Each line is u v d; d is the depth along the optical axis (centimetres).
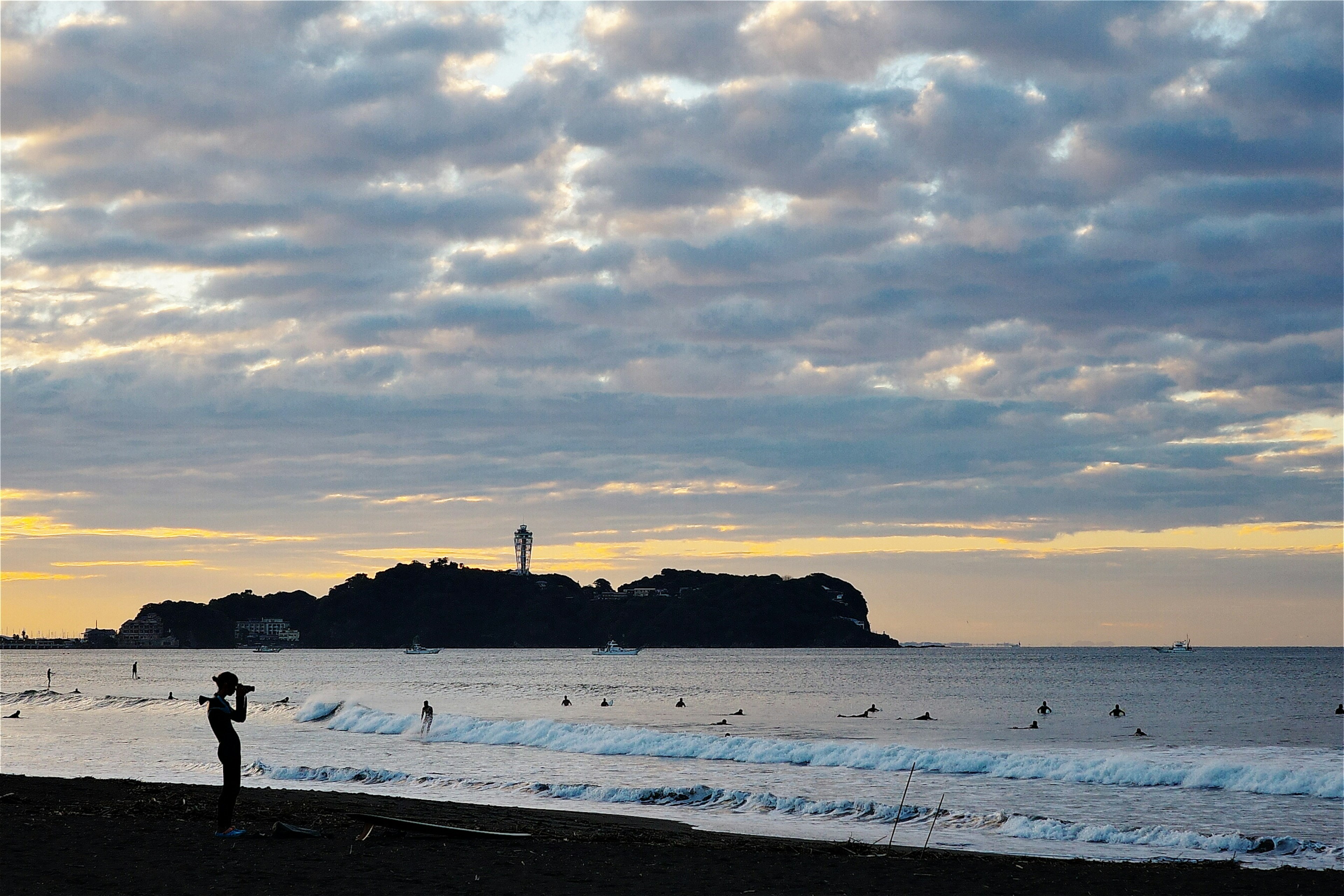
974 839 2461
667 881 1486
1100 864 1841
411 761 4094
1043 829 2536
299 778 3406
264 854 1528
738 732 5853
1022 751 4359
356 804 2458
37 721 6206
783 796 3155
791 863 1698
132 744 4709
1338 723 6481
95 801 2300
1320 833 2581
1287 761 3800
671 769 3838
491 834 1839
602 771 3766
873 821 2681
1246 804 3030
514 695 9906
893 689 11238
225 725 1673
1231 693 10356
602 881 1455
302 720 6506
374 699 8806
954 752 3856
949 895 1467
